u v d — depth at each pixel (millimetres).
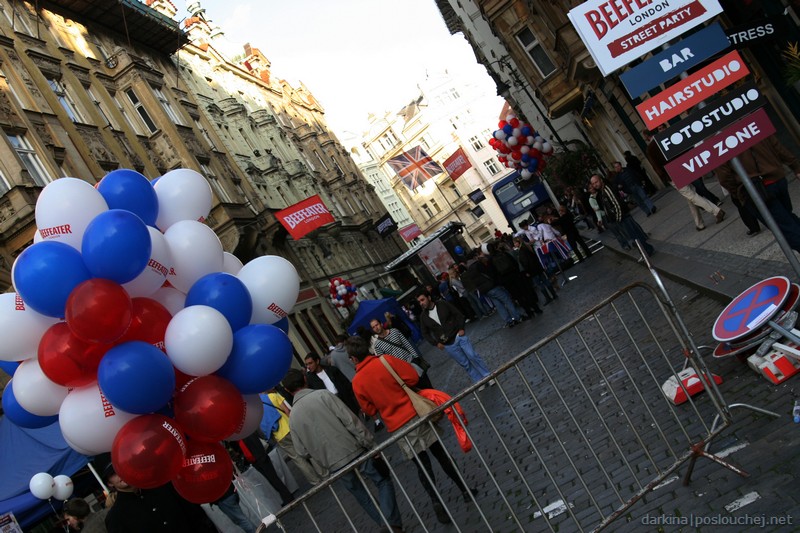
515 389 9836
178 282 5258
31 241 18016
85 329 4324
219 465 4988
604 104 25875
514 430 7805
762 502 3951
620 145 29609
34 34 24344
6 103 20516
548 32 27484
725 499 4195
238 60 51281
